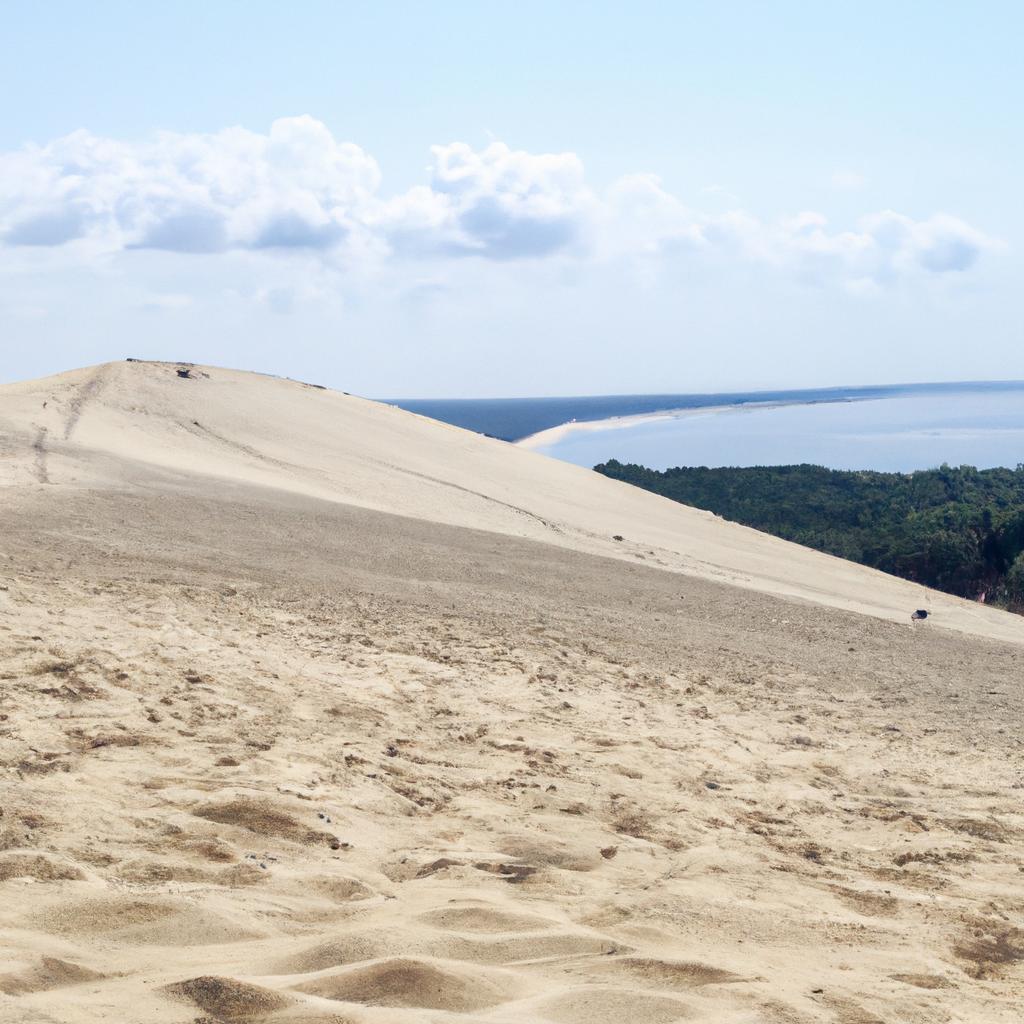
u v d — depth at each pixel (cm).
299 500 2833
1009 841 686
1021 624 3353
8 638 865
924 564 6662
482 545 2519
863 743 1002
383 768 688
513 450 5650
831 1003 341
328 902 421
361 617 1370
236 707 788
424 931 375
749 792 767
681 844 607
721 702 1140
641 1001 308
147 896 380
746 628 1806
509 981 327
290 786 597
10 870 393
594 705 1028
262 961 332
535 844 559
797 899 500
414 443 5084
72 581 1274
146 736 667
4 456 2772
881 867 595
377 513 2845
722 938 422
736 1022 301
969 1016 354
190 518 2197
